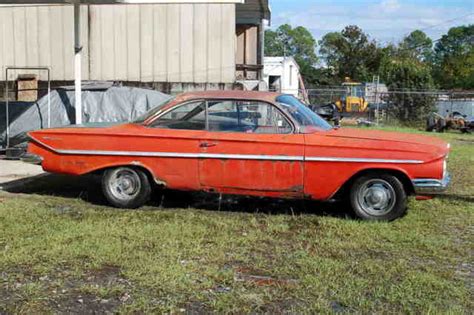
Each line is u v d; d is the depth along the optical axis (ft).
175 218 21.62
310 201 25.30
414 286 14.82
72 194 26.18
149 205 24.23
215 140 22.18
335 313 13.12
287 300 13.83
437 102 104.53
